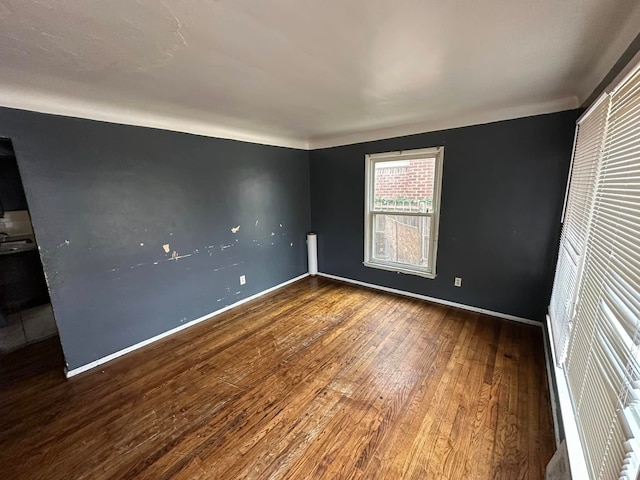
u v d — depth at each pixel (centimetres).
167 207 276
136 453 154
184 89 197
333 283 425
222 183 324
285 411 181
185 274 296
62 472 144
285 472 141
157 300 275
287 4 106
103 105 223
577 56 156
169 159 274
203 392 200
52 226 208
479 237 303
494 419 170
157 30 123
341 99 225
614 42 139
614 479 80
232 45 137
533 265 276
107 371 228
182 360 240
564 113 240
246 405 187
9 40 129
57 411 185
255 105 238
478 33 130
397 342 258
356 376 213
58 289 214
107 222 236
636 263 87
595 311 121
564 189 250
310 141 421
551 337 217
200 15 112
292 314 322
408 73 176
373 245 397
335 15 114
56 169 207
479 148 287
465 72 176
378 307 335
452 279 329
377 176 377
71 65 157
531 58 158
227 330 290
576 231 186
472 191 299
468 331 275
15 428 172
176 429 169
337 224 424
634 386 77
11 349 266
